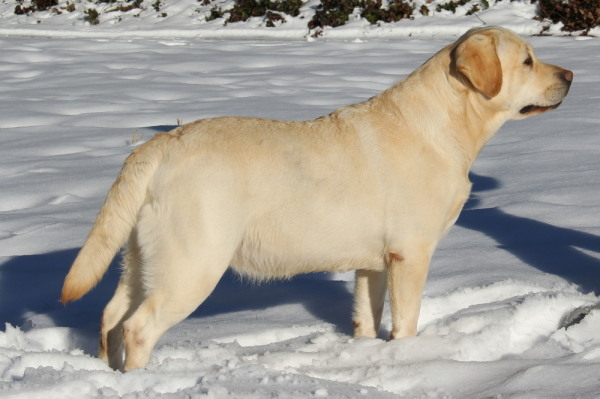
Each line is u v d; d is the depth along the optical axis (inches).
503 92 173.8
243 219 155.1
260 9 788.0
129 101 440.8
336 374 148.6
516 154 323.6
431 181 165.5
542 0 702.5
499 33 173.6
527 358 158.7
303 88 474.9
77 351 160.4
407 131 167.6
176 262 149.6
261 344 175.6
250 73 533.0
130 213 152.6
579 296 182.7
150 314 150.0
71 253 222.2
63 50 635.5
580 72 493.0
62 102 433.4
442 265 214.2
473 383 145.3
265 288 210.2
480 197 276.8
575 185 273.6
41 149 339.9
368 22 735.7
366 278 175.6
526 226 239.8
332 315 190.4
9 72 541.3
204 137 155.9
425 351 161.0
